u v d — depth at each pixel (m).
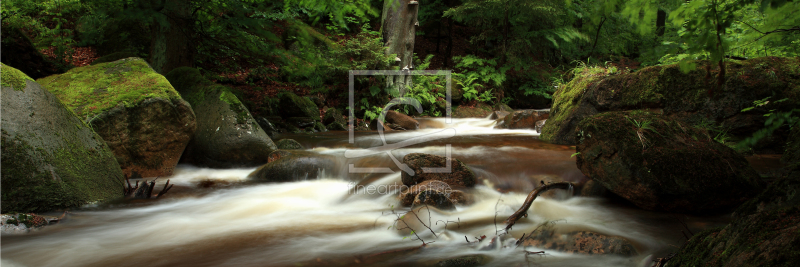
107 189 4.75
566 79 16.30
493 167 5.55
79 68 6.28
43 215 4.00
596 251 3.13
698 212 3.94
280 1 6.82
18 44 8.92
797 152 4.80
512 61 15.08
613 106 6.84
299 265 3.07
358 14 3.75
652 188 3.86
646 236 3.49
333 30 11.30
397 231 3.78
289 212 4.55
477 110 13.91
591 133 4.36
